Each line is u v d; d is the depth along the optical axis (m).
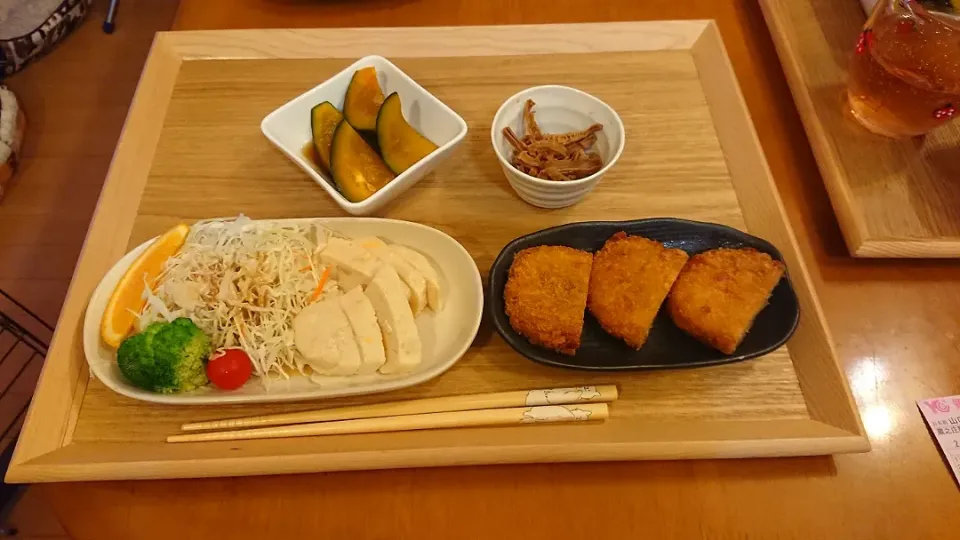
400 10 0.52
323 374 0.35
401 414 0.34
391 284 0.36
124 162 0.43
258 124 0.46
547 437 0.34
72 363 0.36
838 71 0.47
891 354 0.38
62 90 0.67
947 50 0.38
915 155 0.43
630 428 0.34
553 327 0.34
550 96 0.42
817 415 0.35
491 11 0.52
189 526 0.32
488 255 0.40
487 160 0.44
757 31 0.51
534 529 0.32
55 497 0.33
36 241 0.62
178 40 0.49
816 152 0.43
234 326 0.36
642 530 0.32
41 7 0.67
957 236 0.39
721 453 0.33
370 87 0.44
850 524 0.32
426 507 0.33
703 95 0.47
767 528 0.32
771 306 0.36
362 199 0.39
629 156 0.44
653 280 0.36
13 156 0.63
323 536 0.32
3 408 0.57
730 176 0.43
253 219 0.41
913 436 0.35
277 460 0.33
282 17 0.51
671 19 0.52
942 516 0.33
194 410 0.35
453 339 0.37
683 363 0.34
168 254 0.38
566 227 0.38
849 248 0.40
